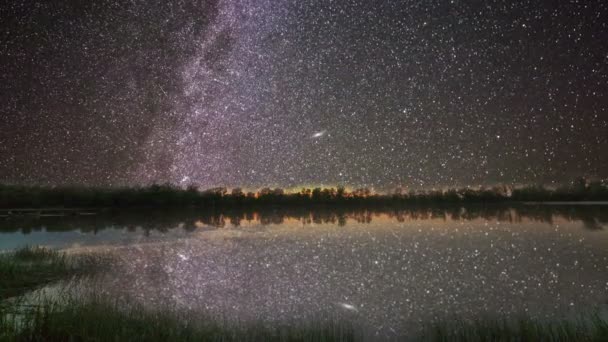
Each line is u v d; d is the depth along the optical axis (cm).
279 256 1359
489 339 635
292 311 798
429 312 790
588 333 635
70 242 1609
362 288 980
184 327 655
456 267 1195
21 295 854
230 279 1070
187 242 1617
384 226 2066
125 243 1594
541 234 1764
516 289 954
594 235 1734
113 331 611
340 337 652
